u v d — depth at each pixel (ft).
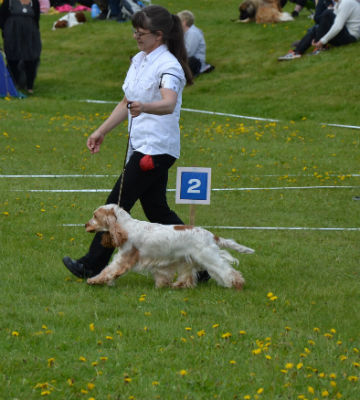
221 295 29.14
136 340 23.31
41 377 20.17
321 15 93.61
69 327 24.32
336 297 29.81
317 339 24.26
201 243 29.37
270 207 47.85
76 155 59.77
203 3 138.62
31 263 32.37
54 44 115.24
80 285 29.73
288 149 65.72
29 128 68.90
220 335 24.22
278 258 35.78
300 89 85.40
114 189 30.09
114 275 29.35
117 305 27.12
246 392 20.04
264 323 25.85
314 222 44.55
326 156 63.36
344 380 20.98
